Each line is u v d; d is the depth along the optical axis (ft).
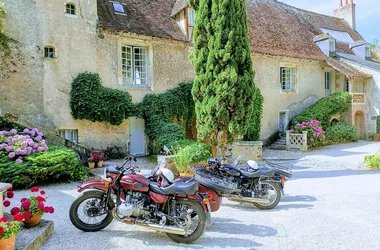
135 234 15.21
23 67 34.63
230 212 19.19
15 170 23.79
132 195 15.01
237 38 30.53
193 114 46.06
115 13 42.83
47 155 25.95
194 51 33.12
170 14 48.93
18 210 14.06
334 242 14.12
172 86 45.29
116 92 38.73
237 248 13.57
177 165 24.85
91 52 38.75
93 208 15.34
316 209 19.40
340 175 31.30
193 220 16.84
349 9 85.15
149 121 42.11
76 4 37.83
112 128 40.70
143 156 42.16
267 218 17.83
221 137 31.55
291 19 69.62
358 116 67.10
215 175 19.93
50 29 36.17
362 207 19.66
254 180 20.03
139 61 43.75
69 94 37.22
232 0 30.48
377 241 14.19
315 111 58.34
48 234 14.55
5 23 33.60
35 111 35.19
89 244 13.89
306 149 51.75
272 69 57.26
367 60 74.28
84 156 34.55
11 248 11.43
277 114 58.03
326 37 65.26
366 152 48.01
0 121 29.94
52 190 24.06
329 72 68.39
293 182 27.96
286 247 13.65
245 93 30.66
